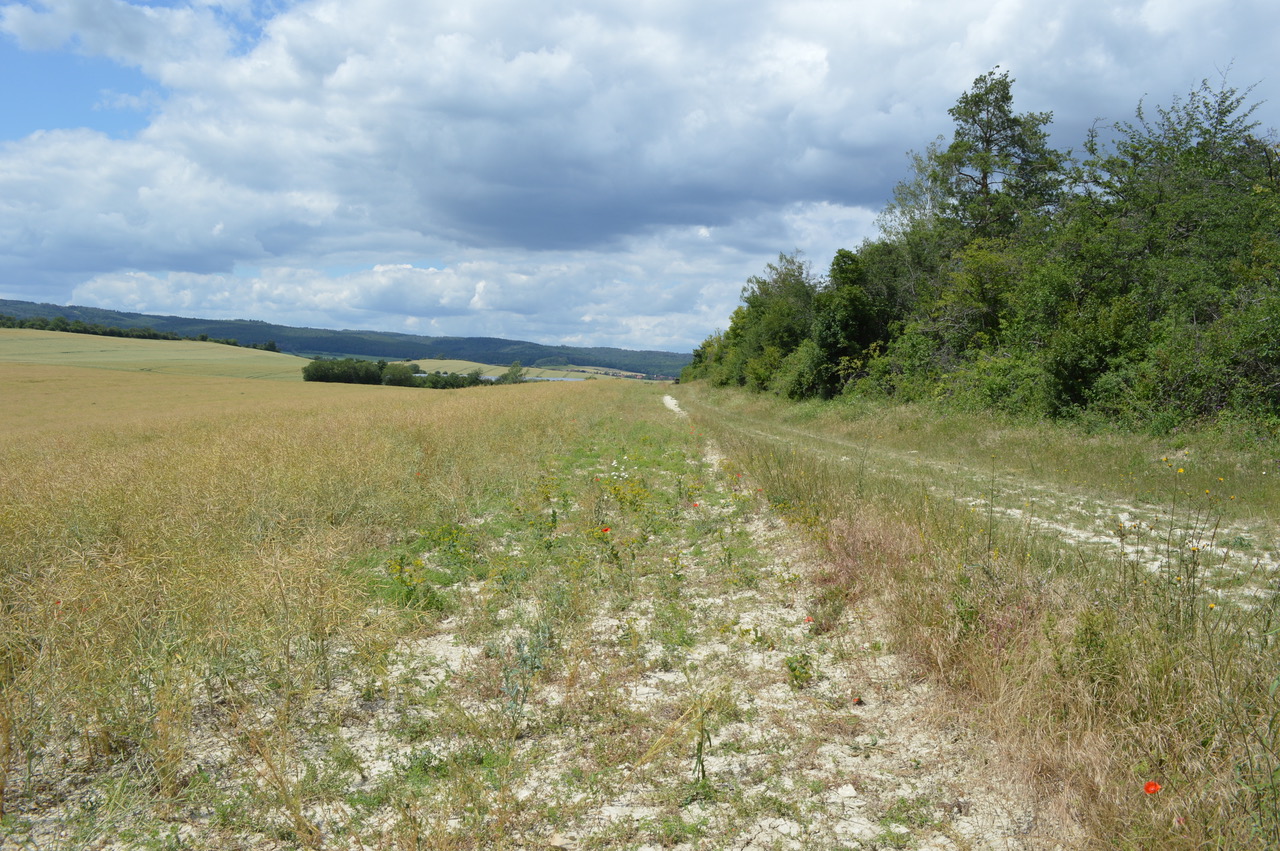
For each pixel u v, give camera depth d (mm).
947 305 26375
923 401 22969
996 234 31516
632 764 3537
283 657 4410
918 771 3439
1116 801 2867
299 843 2979
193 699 4207
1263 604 4414
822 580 6344
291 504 8453
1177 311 16828
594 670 4660
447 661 4898
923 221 31891
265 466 10258
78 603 4441
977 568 5000
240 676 4344
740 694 4312
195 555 5766
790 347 42656
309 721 4020
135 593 4660
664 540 8133
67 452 16172
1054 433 15102
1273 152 21797
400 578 6113
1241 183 22062
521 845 2934
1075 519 8625
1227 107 23938
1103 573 5297
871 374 28234
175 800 3258
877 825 3035
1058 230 24016
